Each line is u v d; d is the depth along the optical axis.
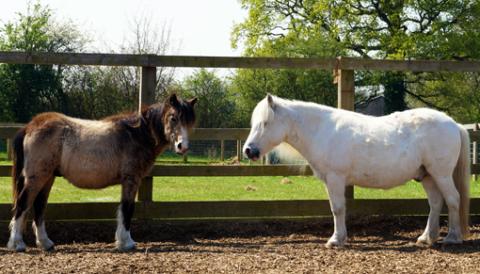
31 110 24.84
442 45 27.03
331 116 6.91
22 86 24.47
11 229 6.43
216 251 6.38
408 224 8.05
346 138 6.73
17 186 6.51
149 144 6.68
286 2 31.42
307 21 31.12
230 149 24.77
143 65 7.63
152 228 7.64
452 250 6.54
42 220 6.59
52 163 6.45
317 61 7.95
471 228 7.98
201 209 7.82
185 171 7.71
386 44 28.83
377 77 27.97
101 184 6.63
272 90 28.48
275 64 7.91
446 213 8.35
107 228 7.61
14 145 6.56
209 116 26.75
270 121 6.80
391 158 6.73
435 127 6.86
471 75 29.42
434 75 28.11
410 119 6.93
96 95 22.25
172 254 6.11
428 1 28.31
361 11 29.94
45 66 24.28
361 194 12.38
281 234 7.77
